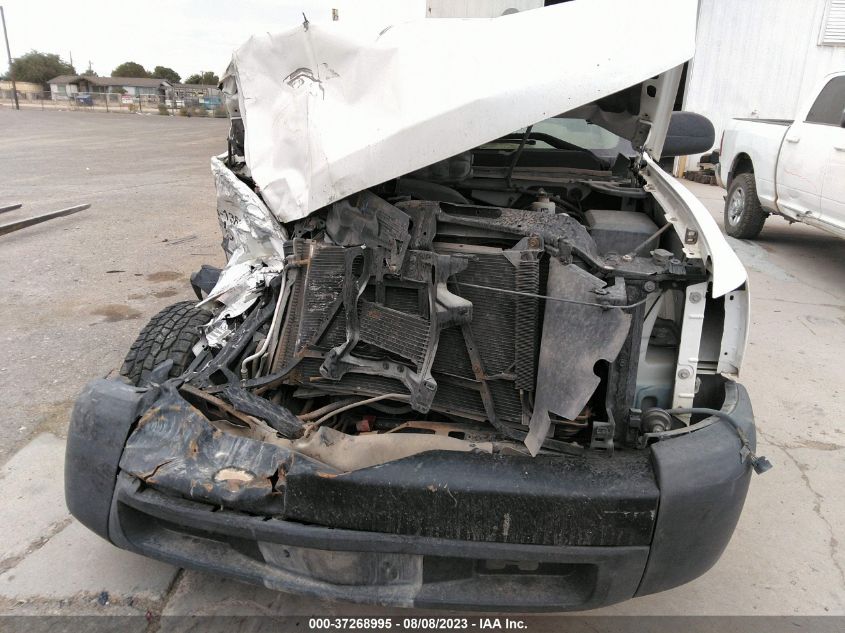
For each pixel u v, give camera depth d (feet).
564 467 6.30
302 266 7.95
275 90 8.96
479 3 12.80
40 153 55.01
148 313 17.08
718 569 8.70
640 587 6.32
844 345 16.17
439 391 7.24
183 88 224.74
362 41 8.07
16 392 12.61
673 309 7.34
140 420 7.00
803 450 11.48
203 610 7.74
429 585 6.39
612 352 6.09
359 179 7.72
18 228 25.07
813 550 9.09
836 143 20.52
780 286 21.02
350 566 6.40
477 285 6.93
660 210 9.29
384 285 7.26
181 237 25.55
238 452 6.66
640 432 6.73
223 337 8.86
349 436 6.62
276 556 6.57
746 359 15.14
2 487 9.82
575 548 6.07
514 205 10.55
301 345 7.64
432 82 7.53
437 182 9.48
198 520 6.44
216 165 10.49
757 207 26.22
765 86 40.37
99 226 27.12
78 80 248.93
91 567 8.36
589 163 11.89
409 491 6.12
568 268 6.47
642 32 7.66
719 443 6.34
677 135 12.51
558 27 7.73
